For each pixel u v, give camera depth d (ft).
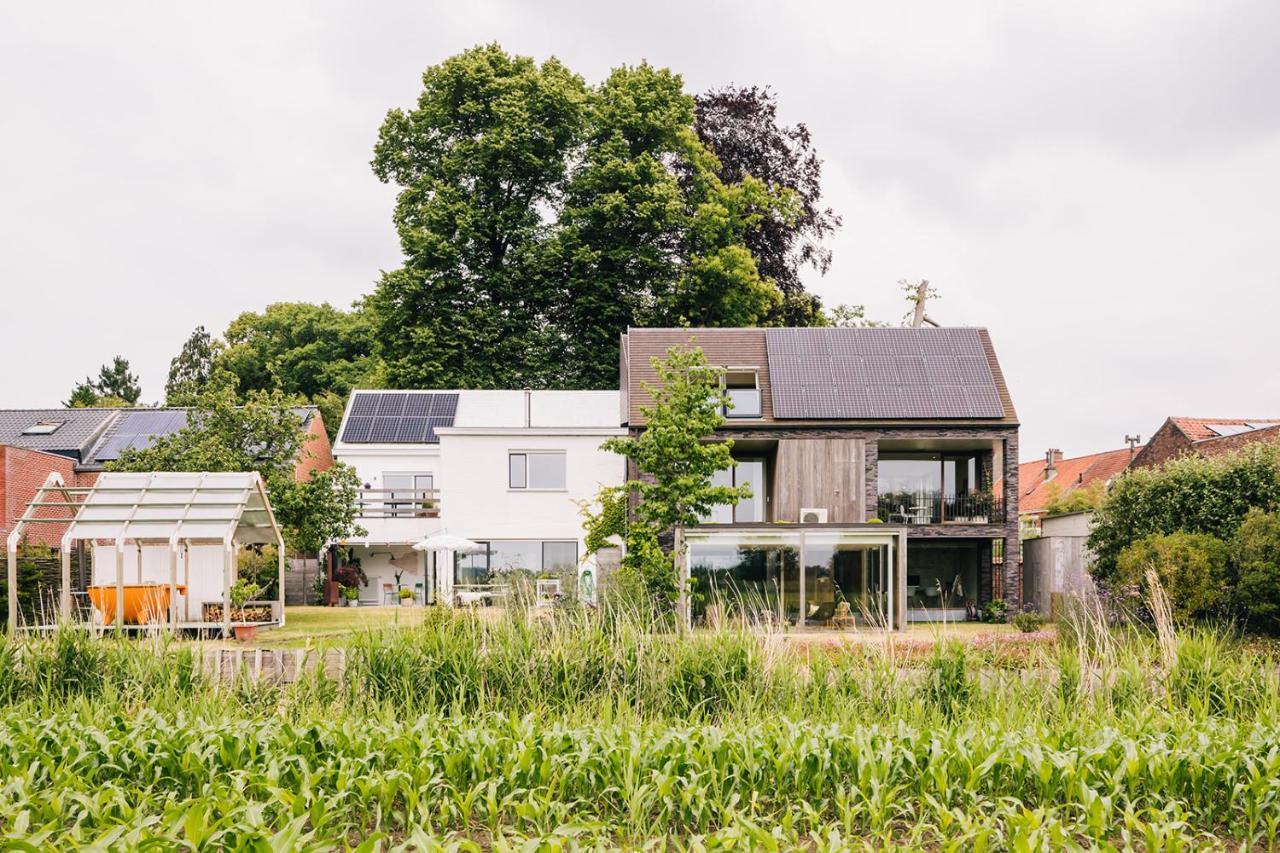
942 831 23.03
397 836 23.93
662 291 129.39
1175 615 65.36
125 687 37.68
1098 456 178.40
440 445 107.34
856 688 36.47
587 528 91.66
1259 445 77.10
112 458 115.85
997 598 98.02
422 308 124.88
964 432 94.84
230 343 196.24
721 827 24.32
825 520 93.91
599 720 32.30
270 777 23.85
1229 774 25.12
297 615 84.69
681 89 133.80
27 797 22.33
